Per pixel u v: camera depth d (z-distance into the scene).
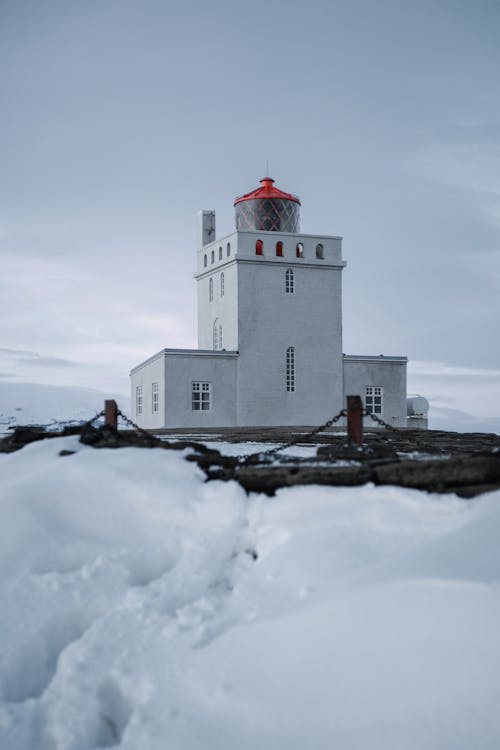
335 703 8.34
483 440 20.70
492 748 7.82
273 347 41.78
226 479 12.19
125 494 11.95
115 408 15.61
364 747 7.98
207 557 10.91
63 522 11.76
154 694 8.74
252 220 43.34
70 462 12.82
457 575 9.19
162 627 9.67
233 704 8.47
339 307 43.06
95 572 10.78
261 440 21.89
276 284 41.97
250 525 11.41
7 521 11.62
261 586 10.09
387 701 8.27
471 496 11.22
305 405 42.19
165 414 39.84
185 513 11.61
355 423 13.39
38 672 9.63
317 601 9.33
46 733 8.73
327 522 11.04
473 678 8.29
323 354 42.66
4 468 13.65
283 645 8.92
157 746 8.23
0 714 8.87
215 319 44.31
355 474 11.72
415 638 8.66
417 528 10.79
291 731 8.19
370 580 9.41
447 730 8.00
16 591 10.52
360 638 8.78
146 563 11.16
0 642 9.77
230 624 9.57
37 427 18.81
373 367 43.62
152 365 42.34
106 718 8.97
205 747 8.17
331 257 43.16
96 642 9.54
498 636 8.52
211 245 44.84
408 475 11.59
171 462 12.65
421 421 46.22
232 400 41.03
